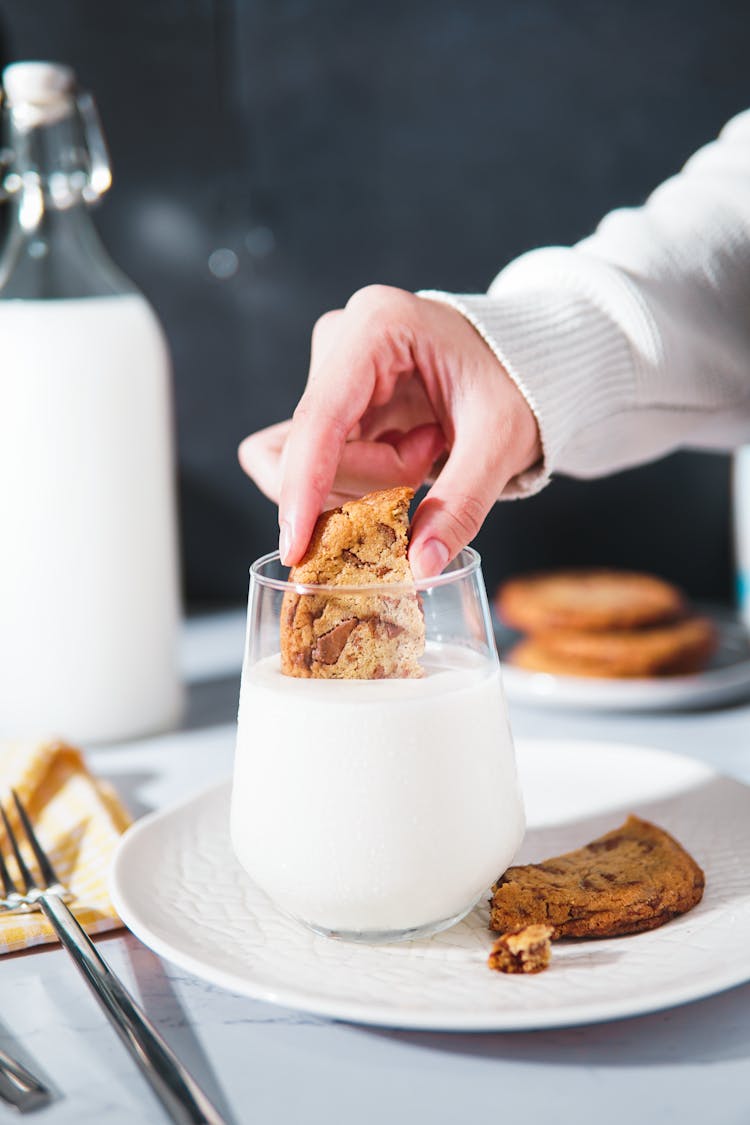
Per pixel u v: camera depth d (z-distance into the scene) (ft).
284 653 1.69
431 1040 1.59
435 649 1.70
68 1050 1.59
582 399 2.05
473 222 3.60
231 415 3.72
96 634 2.52
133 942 1.81
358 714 1.64
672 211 2.33
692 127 3.48
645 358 2.14
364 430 2.00
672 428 2.29
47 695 2.52
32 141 2.47
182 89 3.52
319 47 3.52
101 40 3.47
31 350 2.44
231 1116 1.48
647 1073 1.52
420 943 1.69
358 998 1.57
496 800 1.69
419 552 1.69
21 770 2.16
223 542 3.81
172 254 3.61
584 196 3.56
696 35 3.42
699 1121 1.45
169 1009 1.66
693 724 2.65
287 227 3.62
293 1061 1.56
